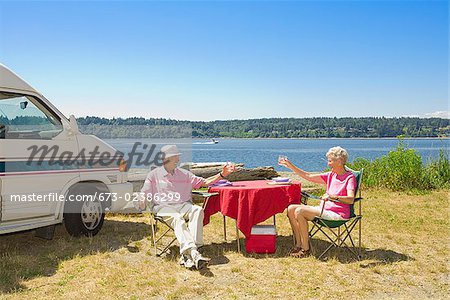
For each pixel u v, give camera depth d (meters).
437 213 9.91
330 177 6.67
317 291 5.28
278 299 5.05
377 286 5.46
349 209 6.50
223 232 8.15
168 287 5.41
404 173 13.43
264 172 12.38
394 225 8.65
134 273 5.89
